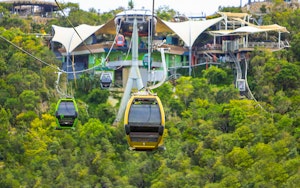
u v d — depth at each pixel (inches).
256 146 4534.9
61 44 6889.8
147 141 2546.8
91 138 4982.8
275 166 4261.8
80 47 6638.8
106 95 5984.3
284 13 7313.0
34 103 5467.5
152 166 4724.4
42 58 6225.4
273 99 5506.9
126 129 2532.0
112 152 4869.6
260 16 7509.8
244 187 4212.6
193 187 4350.4
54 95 5856.3
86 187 4490.7
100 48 6530.5
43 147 4847.4
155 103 2568.9
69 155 4776.1
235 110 5098.4
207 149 4704.7
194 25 6683.1
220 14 7145.7
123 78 6422.2
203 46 6653.5
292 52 6220.5
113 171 4638.3
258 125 4891.7
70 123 3508.9
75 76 6195.9
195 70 6520.7
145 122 2529.5
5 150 4753.9
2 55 6117.1
